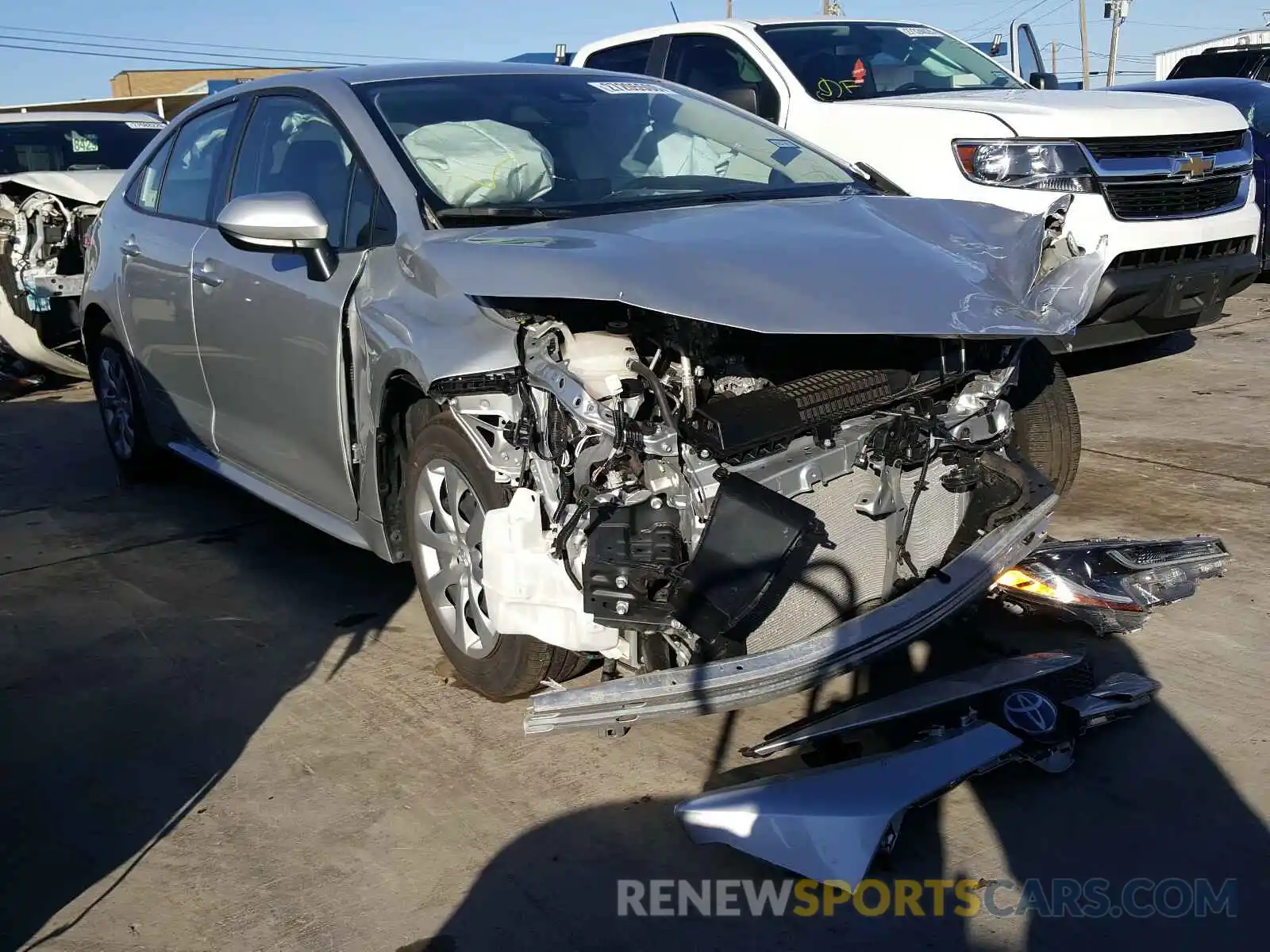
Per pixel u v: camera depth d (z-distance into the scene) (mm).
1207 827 2680
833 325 2547
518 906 2537
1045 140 5633
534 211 3432
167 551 4793
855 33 7109
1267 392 6230
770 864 2631
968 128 5773
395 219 3457
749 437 2664
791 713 3236
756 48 6832
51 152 9000
